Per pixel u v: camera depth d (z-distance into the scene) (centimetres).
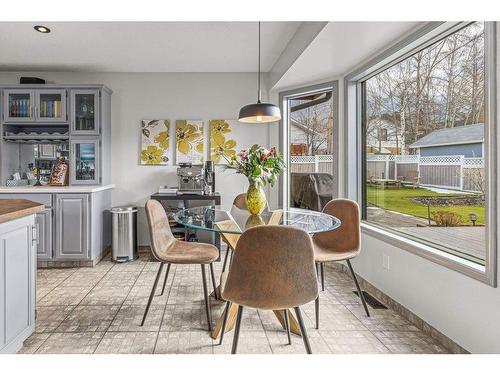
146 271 342
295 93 393
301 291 147
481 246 183
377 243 273
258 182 229
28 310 190
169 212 405
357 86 334
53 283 304
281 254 143
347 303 260
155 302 260
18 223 179
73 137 380
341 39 249
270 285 145
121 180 423
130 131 423
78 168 383
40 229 351
